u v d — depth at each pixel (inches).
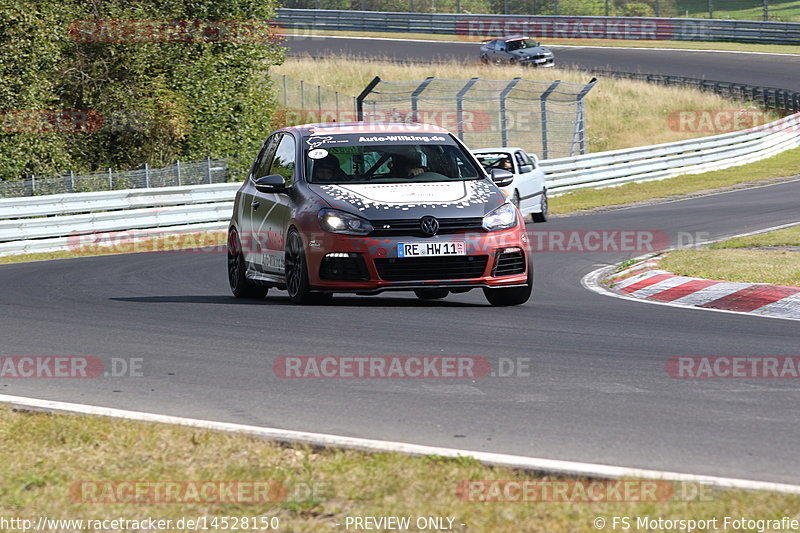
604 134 6215.6
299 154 1519.4
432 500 631.8
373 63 7504.9
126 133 4397.1
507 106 6510.8
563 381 989.8
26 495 653.3
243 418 863.1
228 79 4726.9
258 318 1365.7
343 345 1167.6
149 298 1683.1
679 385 970.7
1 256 2871.6
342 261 1376.7
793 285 1625.2
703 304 1573.6
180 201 3358.8
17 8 3809.1
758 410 872.9
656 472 679.7
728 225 2763.3
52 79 4183.1
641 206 3784.5
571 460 729.6
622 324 1343.5
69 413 863.1
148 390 968.9
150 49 4347.9
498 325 1314.0
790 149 5782.5
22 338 1251.8
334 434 809.5
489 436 796.0
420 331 1259.2
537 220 3312.0
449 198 1421.0
